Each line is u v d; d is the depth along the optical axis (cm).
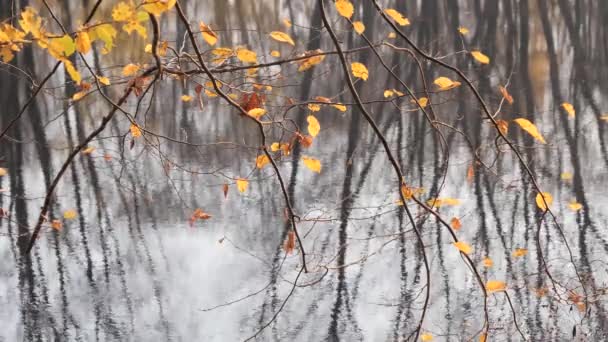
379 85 1374
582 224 780
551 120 1204
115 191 870
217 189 886
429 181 923
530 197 858
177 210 825
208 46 1092
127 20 222
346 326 597
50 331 591
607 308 597
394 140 1090
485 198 857
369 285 654
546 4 2038
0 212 633
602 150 1028
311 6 1728
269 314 616
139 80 303
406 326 598
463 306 621
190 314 614
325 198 862
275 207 832
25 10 215
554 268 677
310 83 1282
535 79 1494
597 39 1834
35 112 1186
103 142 1045
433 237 748
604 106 1286
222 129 1116
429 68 1509
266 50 1380
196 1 1756
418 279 664
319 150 1038
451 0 2025
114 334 588
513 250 715
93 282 664
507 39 1855
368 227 770
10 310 620
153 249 728
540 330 578
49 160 984
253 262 701
